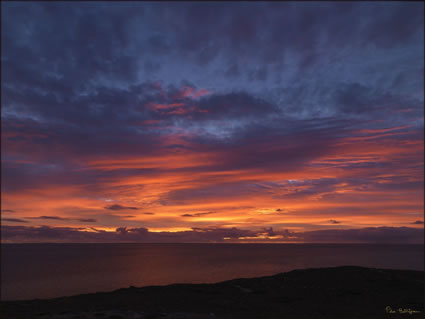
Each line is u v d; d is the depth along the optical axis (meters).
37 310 30.84
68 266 161.25
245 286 48.38
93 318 26.12
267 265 160.25
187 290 44.97
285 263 173.00
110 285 92.31
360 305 35.97
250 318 28.14
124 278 108.38
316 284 48.31
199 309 32.69
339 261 185.88
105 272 129.38
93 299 38.09
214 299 39.00
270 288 46.38
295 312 31.97
